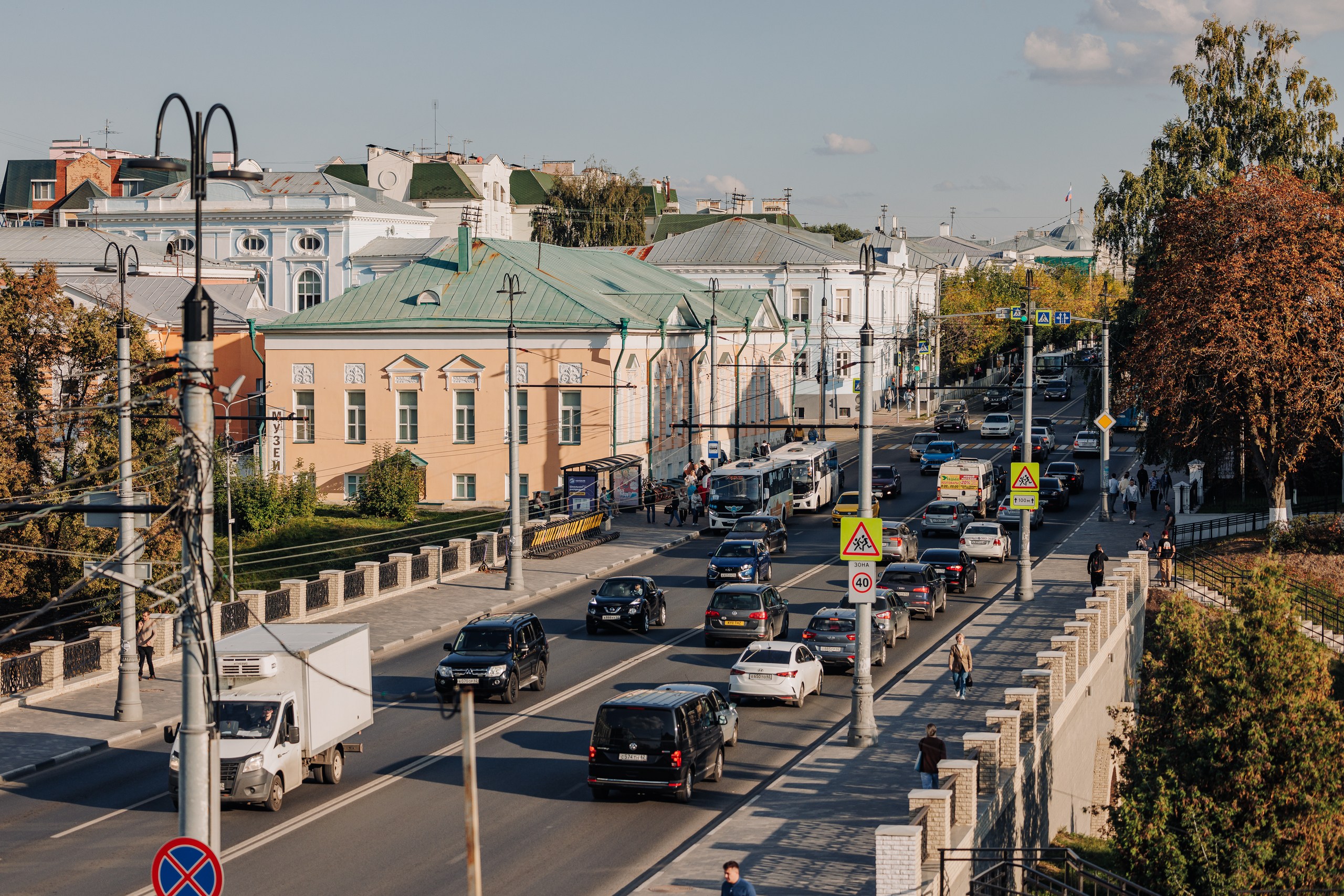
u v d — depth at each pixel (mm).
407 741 30562
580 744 30188
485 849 22969
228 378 83188
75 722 31812
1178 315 55375
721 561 50844
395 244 107125
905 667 37875
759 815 24734
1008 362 154125
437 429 73375
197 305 16312
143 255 95062
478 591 50188
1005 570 54406
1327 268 53688
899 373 120438
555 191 131125
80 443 49688
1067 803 31484
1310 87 72125
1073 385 150000
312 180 109188
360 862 22234
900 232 129625
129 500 31344
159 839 23359
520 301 73812
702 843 23125
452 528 65562
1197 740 24859
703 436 85812
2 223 147875
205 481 16344
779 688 33219
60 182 152000
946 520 63125
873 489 75188
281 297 107000
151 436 48219
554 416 72000
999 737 24031
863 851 22578
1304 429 54125
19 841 23297
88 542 46469
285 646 26094
